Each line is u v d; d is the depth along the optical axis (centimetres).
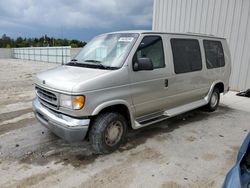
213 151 383
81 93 314
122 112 388
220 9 891
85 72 358
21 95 805
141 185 289
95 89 326
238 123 523
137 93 381
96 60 399
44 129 466
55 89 334
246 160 198
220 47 582
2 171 317
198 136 445
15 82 1137
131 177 306
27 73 1636
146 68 364
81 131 325
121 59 369
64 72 372
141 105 396
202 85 530
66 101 321
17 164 335
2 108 625
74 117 325
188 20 987
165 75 424
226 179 187
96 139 348
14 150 376
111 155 364
